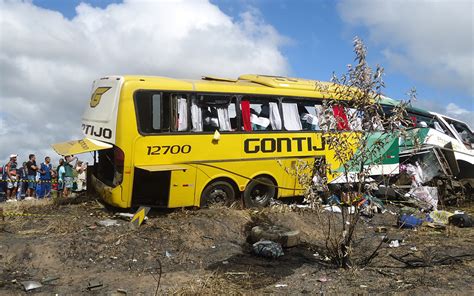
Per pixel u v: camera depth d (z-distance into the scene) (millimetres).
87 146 9266
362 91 6746
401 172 12430
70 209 9688
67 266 6629
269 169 10422
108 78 9656
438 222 10258
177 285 5988
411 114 13867
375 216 10656
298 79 11750
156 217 9008
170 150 9367
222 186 9992
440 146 13617
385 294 5695
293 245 7945
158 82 9398
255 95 10422
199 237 8016
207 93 9852
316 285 6105
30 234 7809
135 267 6734
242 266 6918
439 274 6527
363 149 6953
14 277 6145
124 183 9000
